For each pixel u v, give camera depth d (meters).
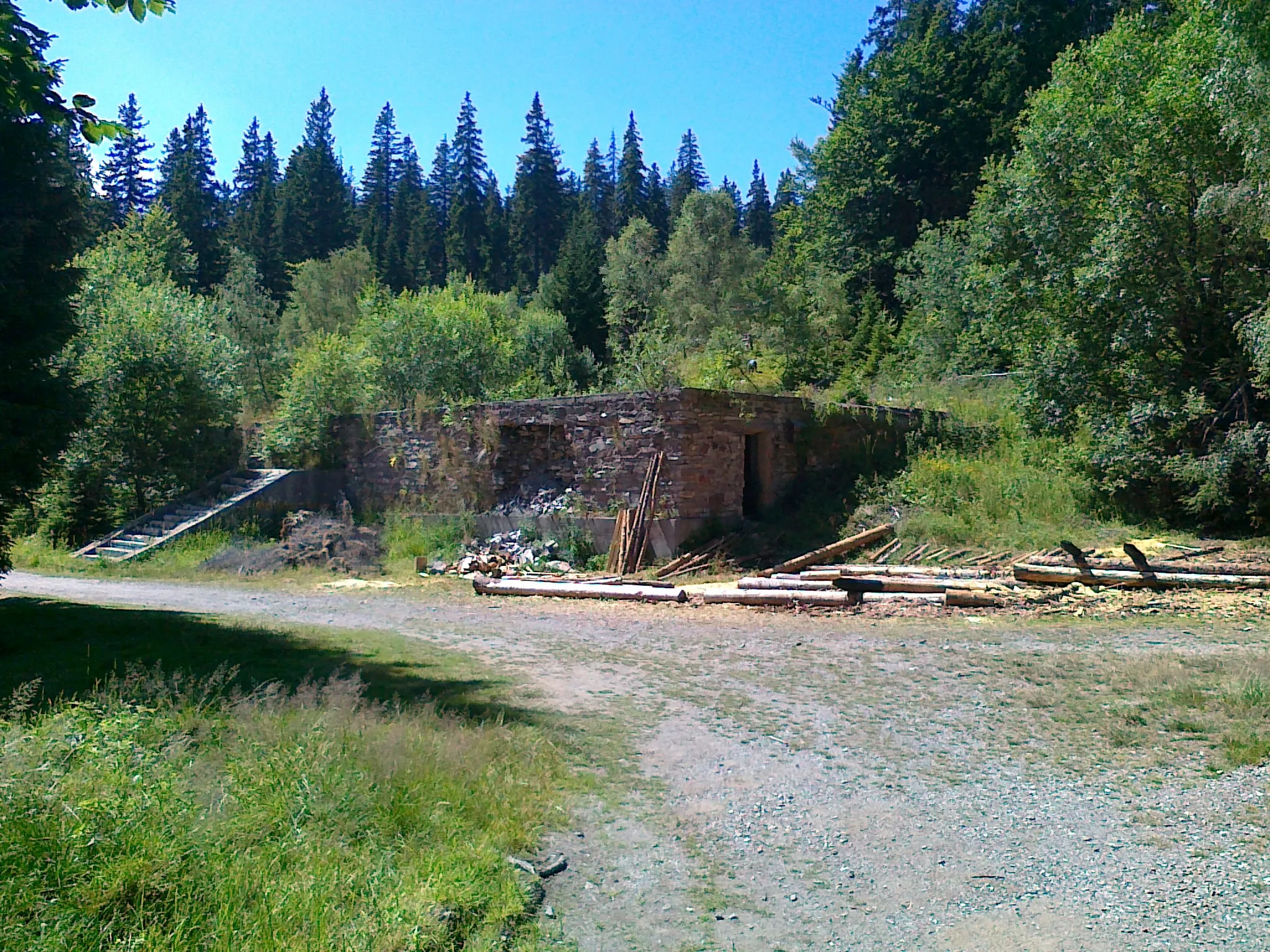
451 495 20.58
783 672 9.03
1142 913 4.03
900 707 7.63
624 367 21.08
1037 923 3.96
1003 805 5.40
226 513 21.03
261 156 79.94
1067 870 4.50
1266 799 5.29
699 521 16.53
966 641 10.29
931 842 4.89
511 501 19.17
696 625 11.86
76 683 6.86
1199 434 16.03
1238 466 14.73
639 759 6.25
